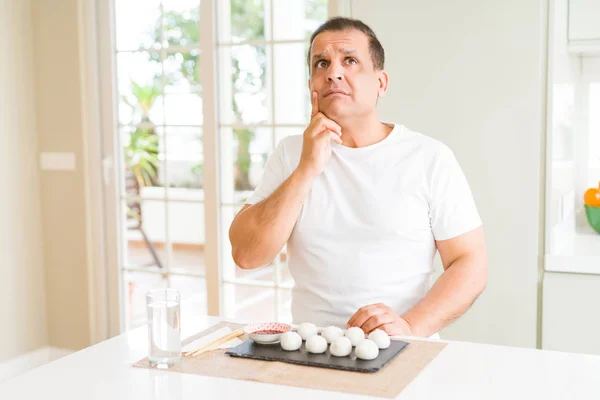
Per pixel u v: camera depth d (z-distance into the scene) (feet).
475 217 5.95
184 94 11.45
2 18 11.51
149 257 21.79
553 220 8.41
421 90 8.80
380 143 6.00
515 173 8.45
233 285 11.44
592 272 8.00
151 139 12.26
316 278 5.87
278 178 6.33
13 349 11.93
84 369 4.22
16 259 11.92
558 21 8.18
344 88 5.80
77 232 12.17
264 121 10.95
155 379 4.01
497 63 8.41
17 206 11.91
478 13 8.44
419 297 5.86
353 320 5.01
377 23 8.95
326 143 5.77
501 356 4.32
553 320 8.24
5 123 11.62
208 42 11.03
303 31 11.30
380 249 5.76
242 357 4.35
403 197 5.82
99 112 11.91
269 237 5.79
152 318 4.21
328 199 5.91
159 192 15.10
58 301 12.44
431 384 3.85
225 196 11.39
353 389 3.77
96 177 11.97
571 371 4.04
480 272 5.81
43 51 12.03
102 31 11.78
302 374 4.02
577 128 9.54
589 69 9.39
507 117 8.43
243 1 24.81
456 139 8.70
